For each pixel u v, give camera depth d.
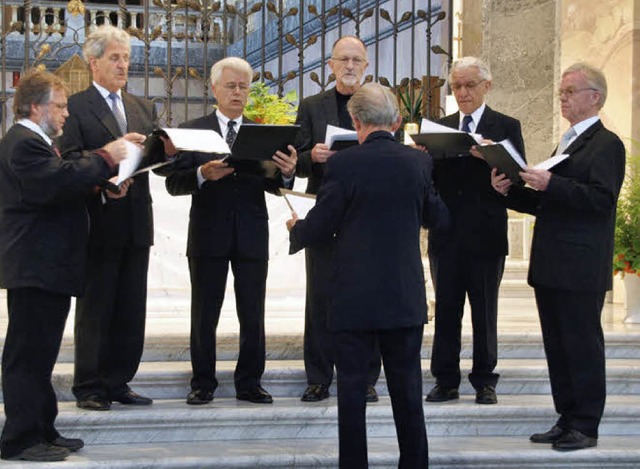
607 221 5.35
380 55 15.38
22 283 4.77
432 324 7.26
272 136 5.29
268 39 19.75
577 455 5.35
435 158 5.55
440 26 13.34
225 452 5.29
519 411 5.82
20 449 4.93
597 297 5.35
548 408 5.83
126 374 5.72
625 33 8.41
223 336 6.52
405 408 4.80
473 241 5.78
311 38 8.79
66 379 5.88
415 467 4.80
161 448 5.38
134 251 5.62
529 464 5.35
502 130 5.89
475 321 5.88
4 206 4.87
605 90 5.40
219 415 5.57
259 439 5.62
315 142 5.89
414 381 4.83
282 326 7.16
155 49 20.61
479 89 5.84
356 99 4.95
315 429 5.68
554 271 5.33
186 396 6.04
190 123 5.82
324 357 5.94
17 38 19.34
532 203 5.68
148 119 5.72
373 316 4.71
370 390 5.90
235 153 5.32
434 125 5.46
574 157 5.36
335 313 4.80
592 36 8.75
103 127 5.48
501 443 5.61
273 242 8.08
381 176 4.79
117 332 5.68
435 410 5.75
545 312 5.52
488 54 10.05
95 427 5.42
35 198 4.76
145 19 8.71
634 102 8.39
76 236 4.93
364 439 4.79
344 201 4.80
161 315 7.75
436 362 5.98
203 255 5.73
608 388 6.36
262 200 5.87
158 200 7.96
